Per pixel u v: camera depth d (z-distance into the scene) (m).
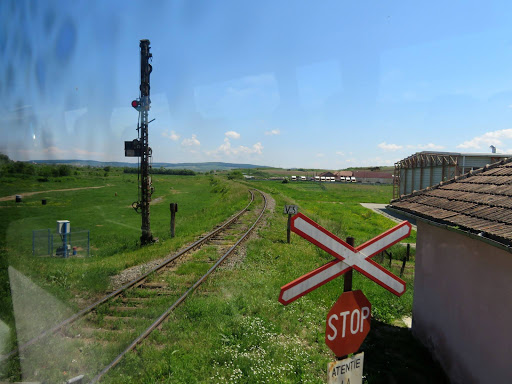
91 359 4.59
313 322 6.64
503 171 6.16
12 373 4.09
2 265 8.03
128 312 6.34
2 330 4.93
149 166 14.13
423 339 6.31
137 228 19.02
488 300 4.45
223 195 40.16
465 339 4.95
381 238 2.78
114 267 9.41
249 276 9.02
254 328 5.85
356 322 2.66
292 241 14.45
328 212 31.52
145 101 13.50
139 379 4.31
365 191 69.94
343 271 2.58
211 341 5.39
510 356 4.00
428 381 5.13
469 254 4.93
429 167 27.50
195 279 8.53
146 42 13.26
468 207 5.11
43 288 7.02
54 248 11.53
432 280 6.07
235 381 4.38
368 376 5.02
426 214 5.58
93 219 21.23
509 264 4.07
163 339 5.38
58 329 5.36
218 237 14.73
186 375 4.45
